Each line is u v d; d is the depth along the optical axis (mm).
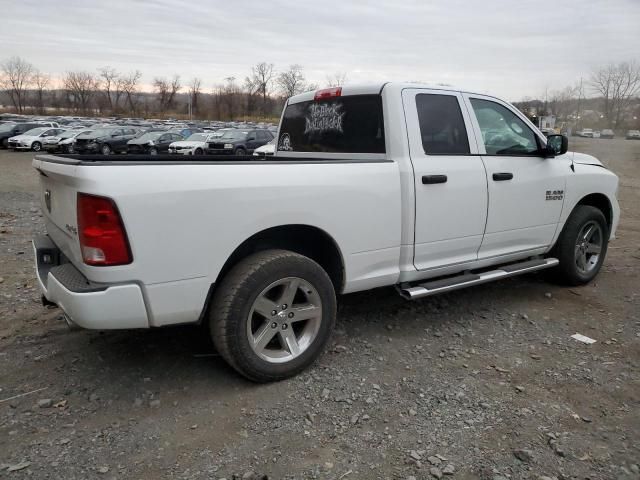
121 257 2783
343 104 4336
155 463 2619
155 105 102750
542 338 4188
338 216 3533
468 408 3145
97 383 3381
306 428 2930
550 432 2904
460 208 4180
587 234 5422
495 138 4570
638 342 4117
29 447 2721
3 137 32844
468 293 5266
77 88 94625
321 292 3473
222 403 3170
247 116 89688
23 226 8562
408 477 2541
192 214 2949
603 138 77438
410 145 3930
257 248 3574
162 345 3926
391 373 3570
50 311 4574
